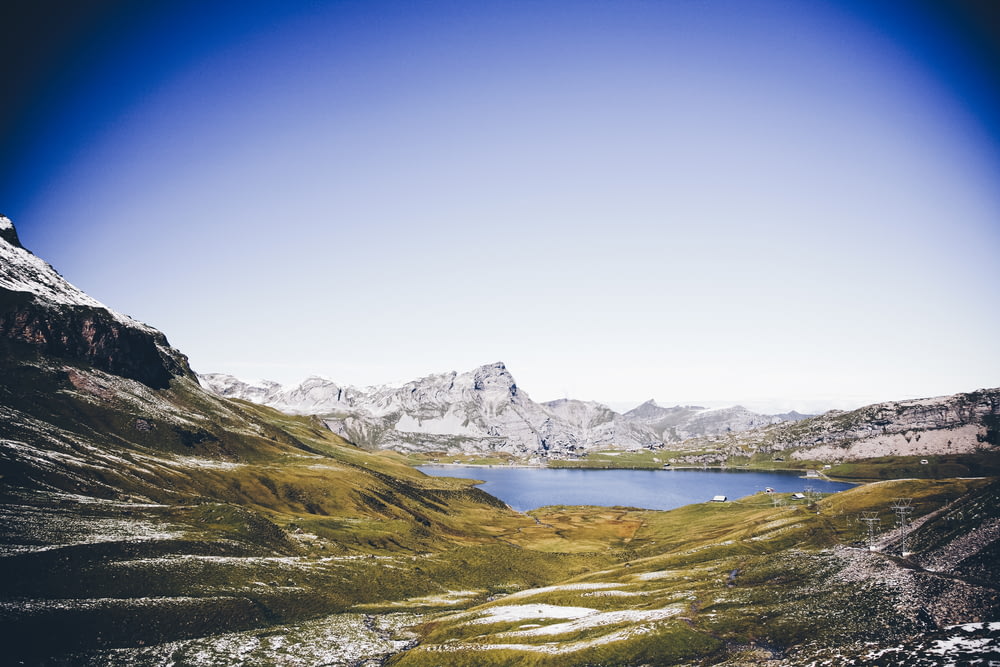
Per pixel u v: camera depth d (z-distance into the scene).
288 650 86.12
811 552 113.88
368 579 128.38
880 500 156.62
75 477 131.00
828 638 69.69
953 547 92.00
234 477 190.12
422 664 83.25
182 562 103.19
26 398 171.25
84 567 91.38
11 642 70.44
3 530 94.25
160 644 80.06
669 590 108.94
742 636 76.81
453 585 140.88
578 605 108.19
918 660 53.56
